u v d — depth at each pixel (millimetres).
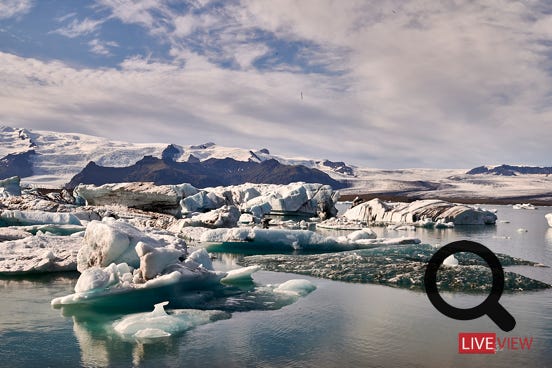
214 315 9133
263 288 11852
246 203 56656
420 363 6840
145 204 38688
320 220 49969
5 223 22188
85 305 9883
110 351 7164
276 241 22250
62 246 15875
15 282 12156
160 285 11172
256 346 7453
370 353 7219
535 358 7125
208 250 21062
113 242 12219
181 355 7023
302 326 8547
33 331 8117
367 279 13047
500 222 45906
